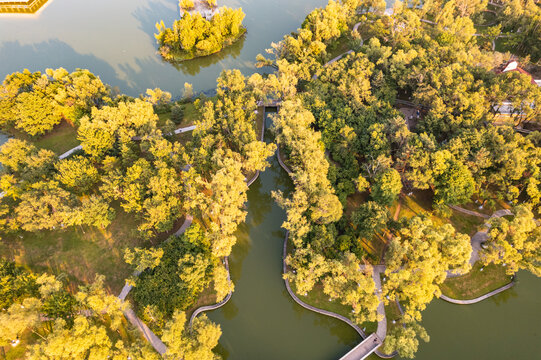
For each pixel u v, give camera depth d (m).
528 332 75.38
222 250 78.25
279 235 94.56
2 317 57.38
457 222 90.25
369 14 167.62
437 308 78.56
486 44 147.62
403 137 94.56
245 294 82.56
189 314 76.19
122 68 148.50
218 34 154.62
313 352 73.38
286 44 138.25
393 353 71.38
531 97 99.69
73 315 68.00
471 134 90.94
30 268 80.12
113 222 89.94
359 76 114.75
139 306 73.25
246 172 106.12
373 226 78.44
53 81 116.88
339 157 102.44
